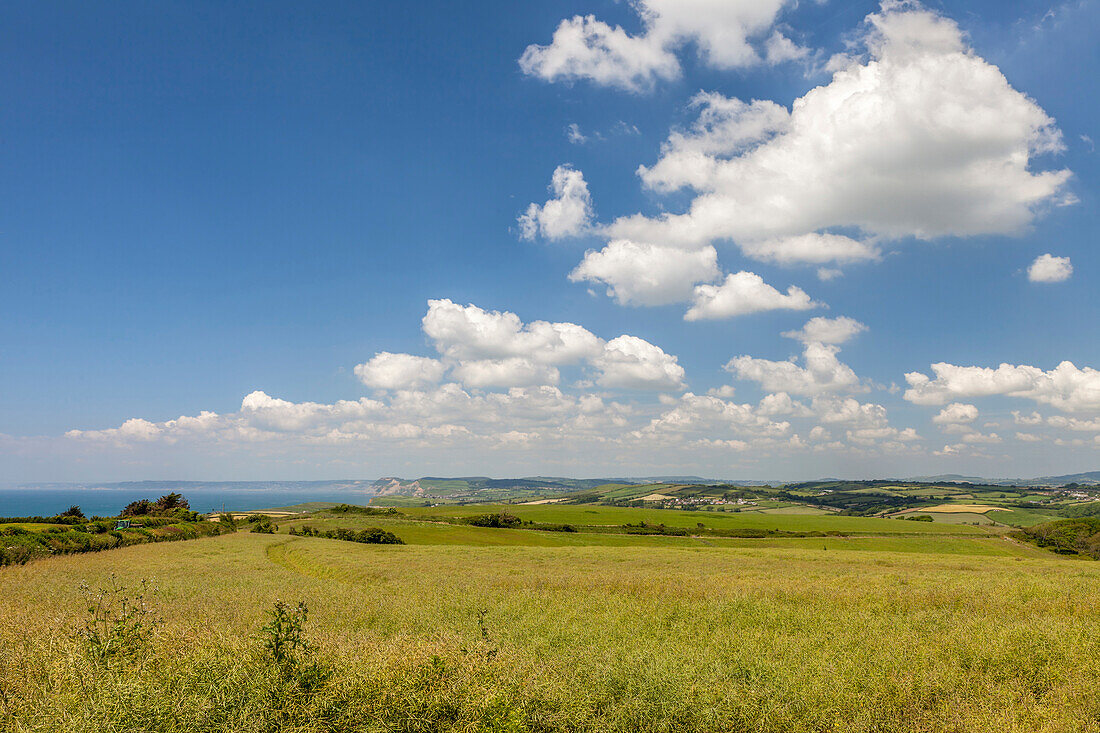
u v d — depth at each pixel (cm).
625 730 845
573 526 12006
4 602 1870
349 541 7931
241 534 8631
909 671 1037
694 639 1399
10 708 719
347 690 808
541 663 998
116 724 673
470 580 2780
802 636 1387
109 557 4669
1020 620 1521
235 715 730
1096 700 891
